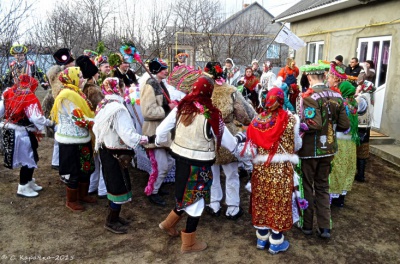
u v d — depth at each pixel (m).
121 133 3.24
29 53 7.57
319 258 3.24
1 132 4.16
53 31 10.86
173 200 4.37
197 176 3.04
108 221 3.60
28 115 4.00
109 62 4.43
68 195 3.99
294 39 6.91
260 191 3.16
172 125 3.13
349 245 3.47
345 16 9.24
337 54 9.61
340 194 4.16
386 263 3.20
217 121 2.98
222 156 3.64
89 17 12.73
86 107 3.82
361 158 5.15
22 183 4.30
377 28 7.97
